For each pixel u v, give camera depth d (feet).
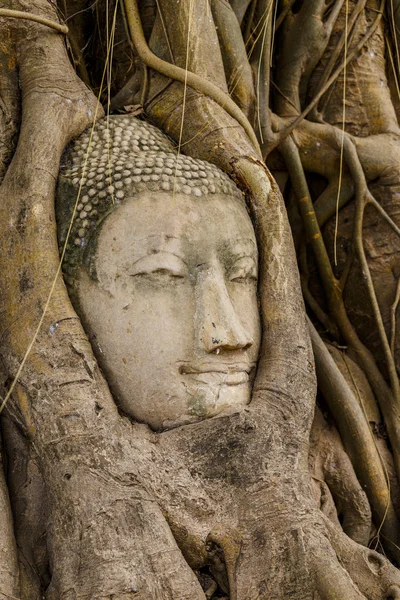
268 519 8.70
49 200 9.28
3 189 9.43
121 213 9.23
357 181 12.24
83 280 9.20
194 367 9.09
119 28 11.56
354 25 12.76
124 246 9.14
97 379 8.77
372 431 11.75
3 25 10.15
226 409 9.14
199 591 8.15
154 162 9.61
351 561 8.88
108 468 8.32
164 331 9.05
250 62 12.06
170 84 10.80
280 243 10.25
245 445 8.93
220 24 11.55
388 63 13.41
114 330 9.07
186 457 8.77
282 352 9.75
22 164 9.43
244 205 10.19
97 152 9.82
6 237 9.15
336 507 10.94
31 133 9.62
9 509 8.55
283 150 12.32
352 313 12.47
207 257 9.35
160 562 8.04
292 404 9.49
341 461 11.07
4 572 8.08
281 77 12.64
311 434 11.28
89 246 9.22
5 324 8.98
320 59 12.69
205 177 9.75
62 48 10.44
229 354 9.29
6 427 9.18
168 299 9.13
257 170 10.27
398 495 11.35
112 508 8.14
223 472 8.82
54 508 8.32
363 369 12.19
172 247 9.16
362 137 12.72
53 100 9.90
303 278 12.64
